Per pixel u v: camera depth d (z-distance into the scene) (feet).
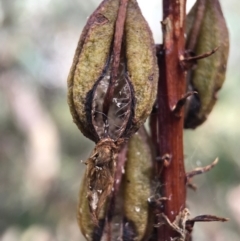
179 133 0.42
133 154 0.42
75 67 0.38
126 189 0.42
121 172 0.42
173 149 0.42
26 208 0.96
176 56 0.42
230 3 1.20
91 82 0.38
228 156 0.97
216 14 0.44
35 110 0.97
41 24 1.04
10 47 0.97
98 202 0.38
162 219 0.41
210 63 0.44
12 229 0.95
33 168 0.93
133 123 0.38
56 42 1.07
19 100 0.96
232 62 1.16
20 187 0.97
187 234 0.41
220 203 1.00
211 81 0.44
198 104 0.44
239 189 0.99
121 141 0.38
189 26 0.44
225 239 0.98
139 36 0.38
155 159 0.42
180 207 0.42
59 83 1.10
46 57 1.07
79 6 1.08
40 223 0.95
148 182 0.42
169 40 0.41
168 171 0.42
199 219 0.41
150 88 0.38
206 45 0.44
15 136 1.00
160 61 0.42
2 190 0.98
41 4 1.02
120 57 0.38
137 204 0.42
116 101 0.39
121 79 0.38
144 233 0.42
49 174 0.93
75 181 0.99
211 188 1.00
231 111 0.98
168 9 0.41
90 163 0.37
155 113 0.42
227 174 0.98
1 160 0.99
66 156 1.02
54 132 0.96
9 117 0.97
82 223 0.42
